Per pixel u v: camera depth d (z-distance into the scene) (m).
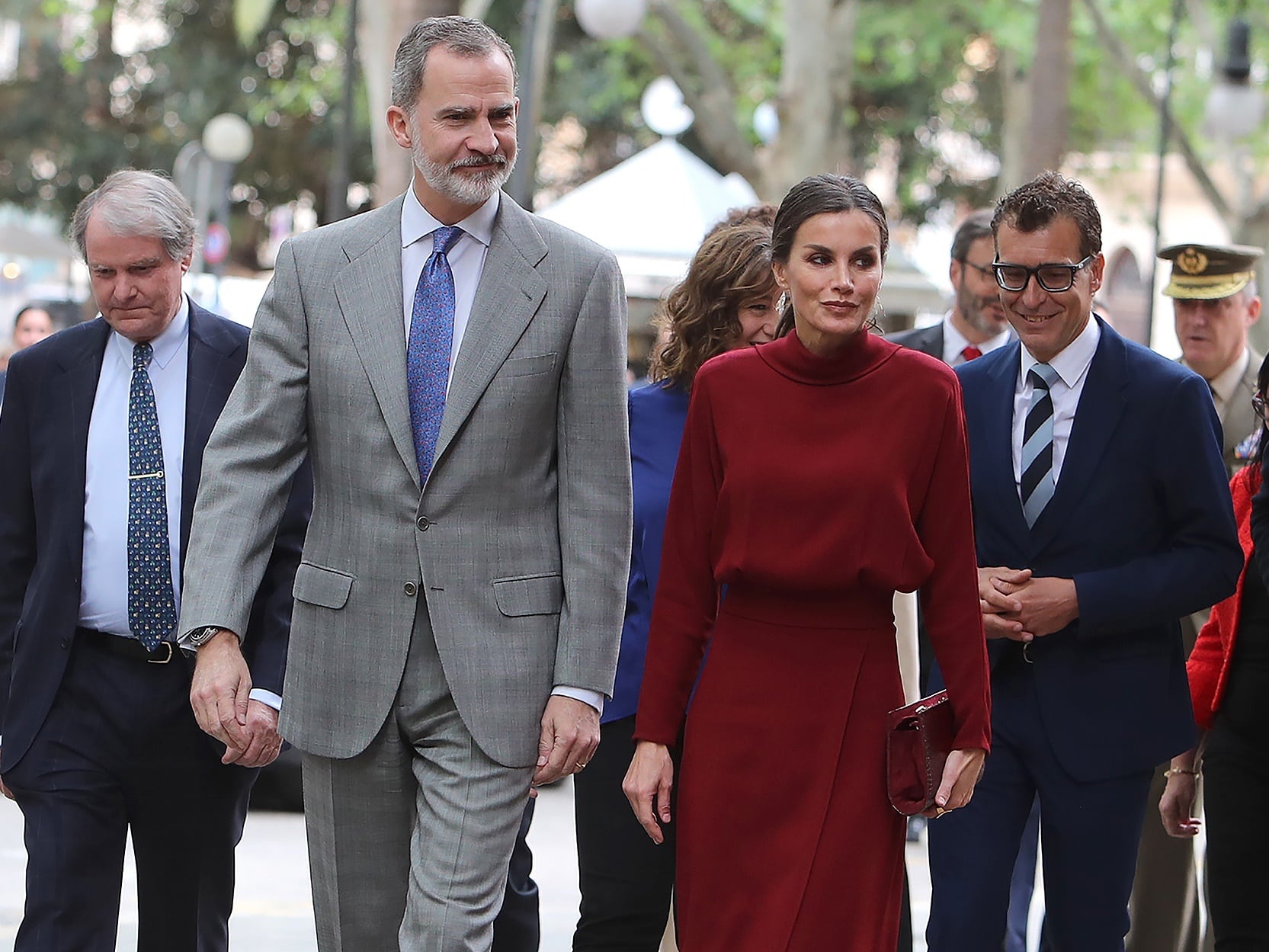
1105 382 11.26
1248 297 15.14
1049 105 42.91
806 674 9.66
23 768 11.37
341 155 42.59
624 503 10.15
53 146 71.69
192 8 68.94
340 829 10.13
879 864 9.65
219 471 10.09
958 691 9.71
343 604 9.96
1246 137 49.69
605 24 40.72
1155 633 11.30
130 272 11.22
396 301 10.02
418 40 9.94
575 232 10.33
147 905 11.80
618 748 11.63
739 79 61.47
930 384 9.64
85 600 11.40
